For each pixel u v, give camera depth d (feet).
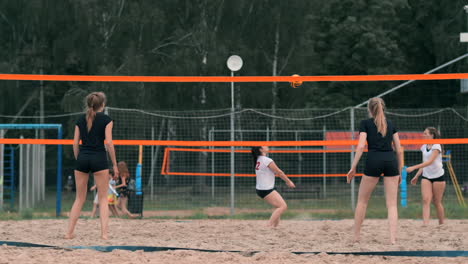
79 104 81.10
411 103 109.60
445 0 106.93
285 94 89.15
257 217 44.21
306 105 101.55
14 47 94.89
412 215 43.42
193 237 25.50
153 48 86.58
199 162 72.84
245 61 85.92
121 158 77.46
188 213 48.37
